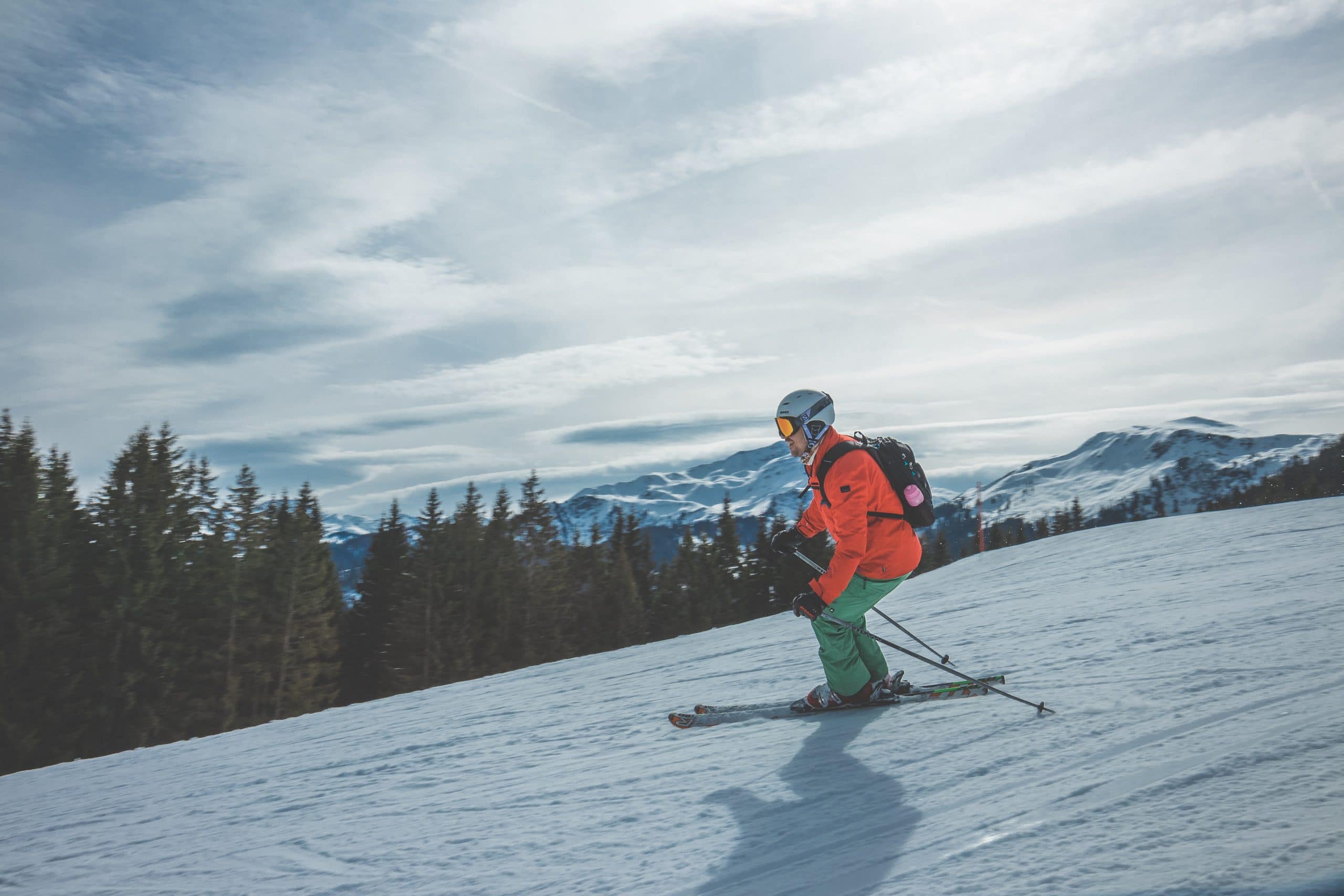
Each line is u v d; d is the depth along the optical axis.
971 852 2.08
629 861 2.58
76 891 3.27
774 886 2.18
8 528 35.50
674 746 4.05
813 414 4.05
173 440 45.25
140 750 7.12
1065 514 135.12
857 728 3.73
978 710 3.57
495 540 57.28
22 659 32.38
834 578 3.90
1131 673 3.68
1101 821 2.05
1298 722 2.46
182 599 40.44
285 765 5.38
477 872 2.73
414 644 50.16
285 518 55.22
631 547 78.19
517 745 4.80
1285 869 1.55
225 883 3.06
